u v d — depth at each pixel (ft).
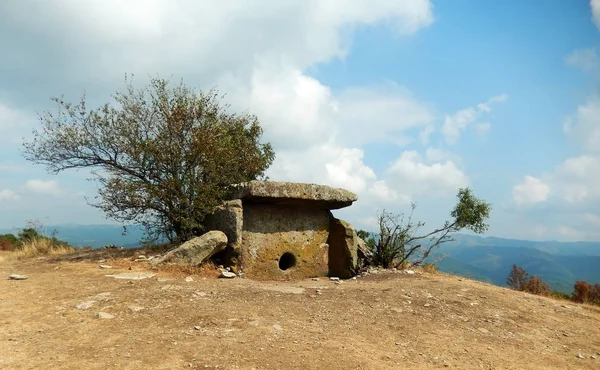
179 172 40.86
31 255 44.62
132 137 40.42
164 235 41.16
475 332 23.88
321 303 26.94
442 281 36.94
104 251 41.57
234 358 16.89
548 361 20.47
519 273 55.62
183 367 15.92
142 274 30.78
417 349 20.06
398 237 46.60
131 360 16.44
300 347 18.60
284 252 40.34
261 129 57.36
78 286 27.09
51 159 40.34
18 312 21.91
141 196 38.83
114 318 21.34
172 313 22.27
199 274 33.76
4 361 16.10
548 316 29.32
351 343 19.84
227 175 44.27
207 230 40.52
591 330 27.30
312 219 42.73
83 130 40.14
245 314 22.81
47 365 15.88
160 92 41.34
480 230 48.52
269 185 37.78
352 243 42.22
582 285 49.67
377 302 27.78
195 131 40.40
